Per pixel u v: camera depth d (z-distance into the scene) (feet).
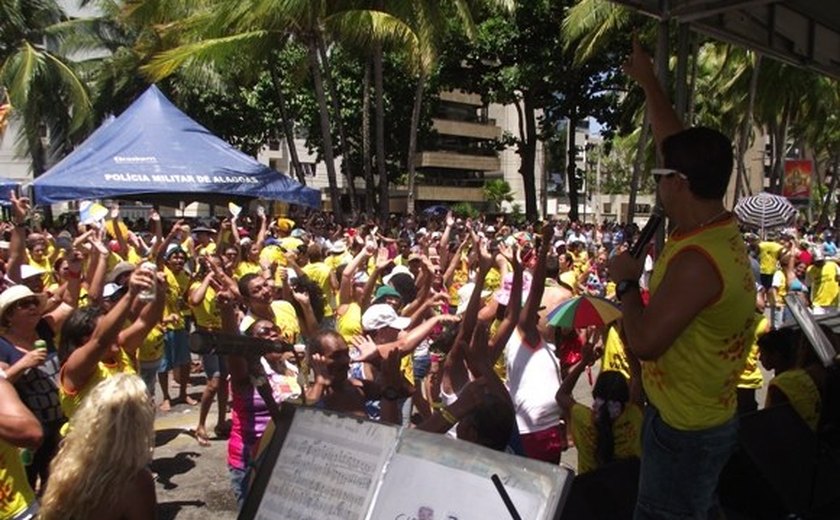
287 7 64.85
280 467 8.32
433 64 69.67
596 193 251.19
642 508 8.52
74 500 8.30
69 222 74.18
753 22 14.92
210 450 23.67
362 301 24.49
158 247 28.66
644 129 86.48
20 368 12.30
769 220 55.31
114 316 14.79
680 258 7.77
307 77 99.86
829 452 14.11
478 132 208.13
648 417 8.46
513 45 101.45
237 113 117.19
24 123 112.06
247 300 19.48
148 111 43.16
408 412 18.56
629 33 86.38
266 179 44.11
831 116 141.18
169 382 33.32
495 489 6.86
